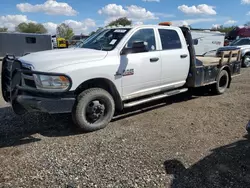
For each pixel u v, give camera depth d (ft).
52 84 11.77
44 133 13.23
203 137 12.70
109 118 14.08
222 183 8.79
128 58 14.44
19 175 9.25
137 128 13.98
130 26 15.81
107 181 8.91
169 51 16.90
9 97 13.64
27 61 12.64
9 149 11.32
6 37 58.54
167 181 8.91
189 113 16.76
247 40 45.21
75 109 12.75
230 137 12.68
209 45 52.34
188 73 18.79
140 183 8.80
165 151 11.16
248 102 19.38
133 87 15.08
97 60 13.19
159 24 18.30
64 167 9.82
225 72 22.18
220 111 17.16
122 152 11.07
